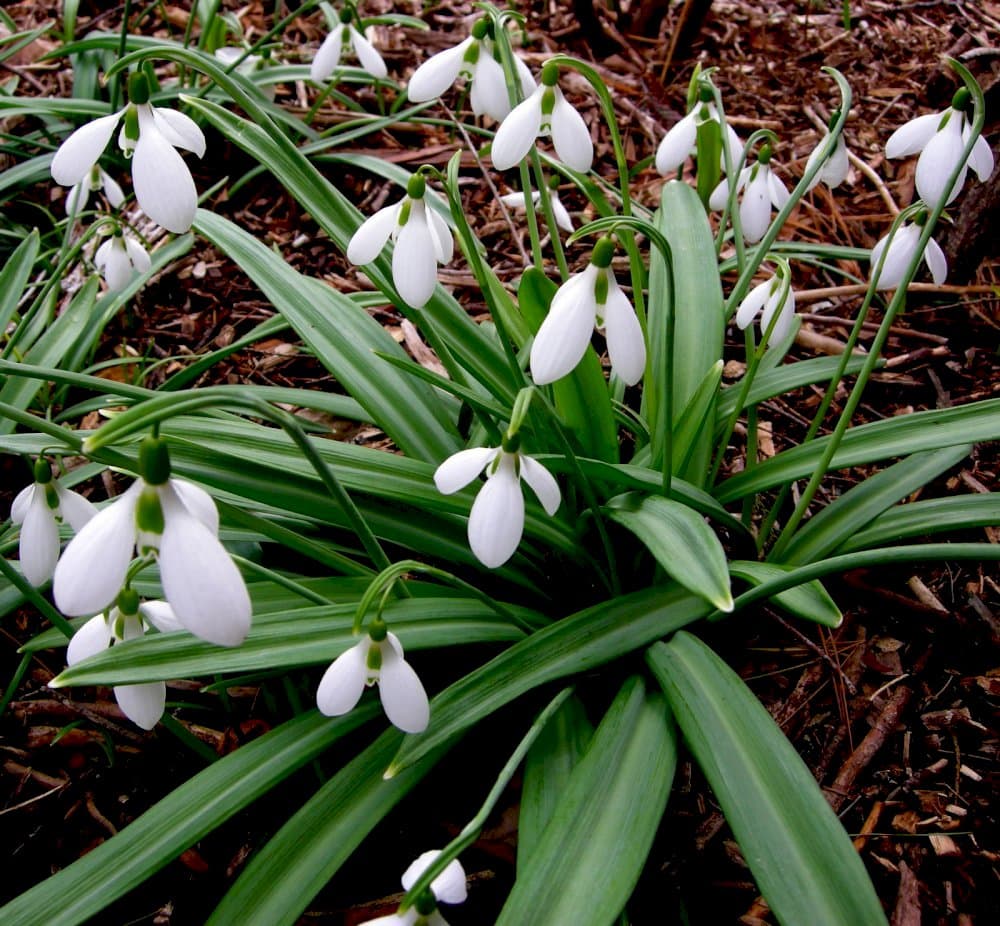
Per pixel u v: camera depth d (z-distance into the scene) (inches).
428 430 15.7
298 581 14.5
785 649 16.7
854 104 30.2
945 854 14.4
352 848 12.6
